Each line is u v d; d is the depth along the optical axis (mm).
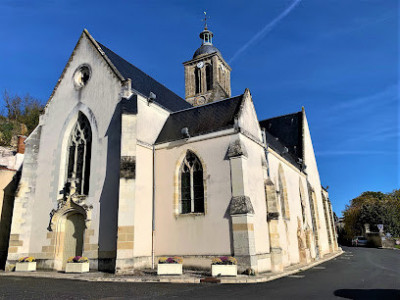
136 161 19938
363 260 27906
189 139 20375
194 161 20094
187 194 19891
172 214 19641
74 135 22516
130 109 19906
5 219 25281
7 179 25953
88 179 20859
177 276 15789
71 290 12234
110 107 20906
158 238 19641
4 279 16141
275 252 19266
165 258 16703
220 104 22297
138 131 20781
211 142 19594
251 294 11430
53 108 23766
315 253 30594
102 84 21828
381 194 85375
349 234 71125
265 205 20391
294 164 30625
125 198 17953
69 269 17781
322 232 37781
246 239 16734
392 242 51812
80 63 23578
